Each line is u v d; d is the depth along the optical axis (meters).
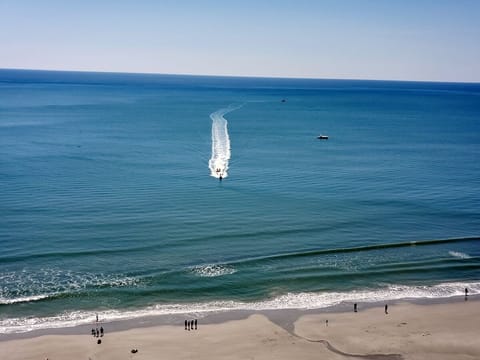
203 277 53.06
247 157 110.56
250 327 44.09
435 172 99.25
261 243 61.84
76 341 41.06
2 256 56.03
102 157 106.69
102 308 46.69
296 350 40.56
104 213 70.25
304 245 61.75
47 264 54.69
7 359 38.25
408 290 51.78
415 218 71.81
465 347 41.44
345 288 51.91
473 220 71.50
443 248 62.22
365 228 67.62
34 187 81.81
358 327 44.41
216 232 64.62
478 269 56.69
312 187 86.44
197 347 40.62
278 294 50.41
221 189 83.69
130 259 56.53
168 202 75.88
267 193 82.12
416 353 40.50
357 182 90.25
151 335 42.34
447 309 48.00
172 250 59.16
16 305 46.50
